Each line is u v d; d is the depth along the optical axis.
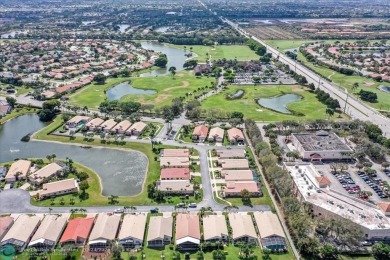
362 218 169.25
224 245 159.25
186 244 157.62
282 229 167.12
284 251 155.50
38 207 184.12
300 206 176.12
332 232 164.75
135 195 196.62
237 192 194.75
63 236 162.00
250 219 172.88
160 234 159.88
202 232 167.38
